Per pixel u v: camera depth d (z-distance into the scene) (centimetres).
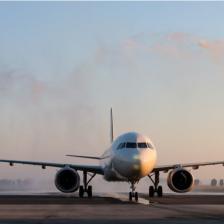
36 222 2652
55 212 3319
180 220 2775
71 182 6138
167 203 4519
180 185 6003
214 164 6406
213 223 2619
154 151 5447
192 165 6366
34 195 7144
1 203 4453
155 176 6316
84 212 3325
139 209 3631
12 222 2653
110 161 5853
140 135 5541
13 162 6438
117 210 3519
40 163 6469
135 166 5200
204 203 4503
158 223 2617
